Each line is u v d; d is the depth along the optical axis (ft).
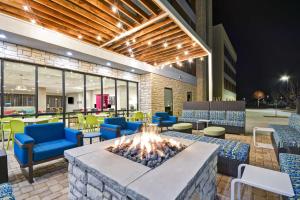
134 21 13.19
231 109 19.31
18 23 12.85
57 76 24.38
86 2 10.89
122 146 6.44
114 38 16.14
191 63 42.39
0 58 14.34
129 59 23.04
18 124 13.50
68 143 9.82
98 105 35.99
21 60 15.33
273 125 15.37
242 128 18.01
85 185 5.18
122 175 4.22
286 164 6.26
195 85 43.45
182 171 4.46
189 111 22.44
